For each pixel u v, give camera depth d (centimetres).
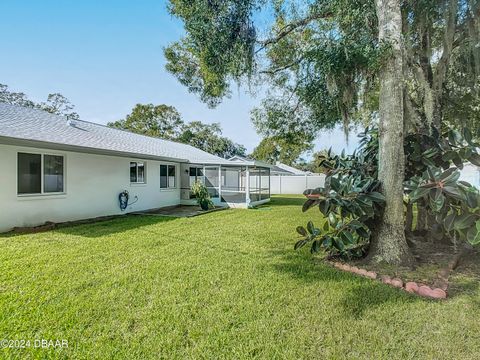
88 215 972
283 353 231
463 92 632
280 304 315
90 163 980
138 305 313
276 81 709
